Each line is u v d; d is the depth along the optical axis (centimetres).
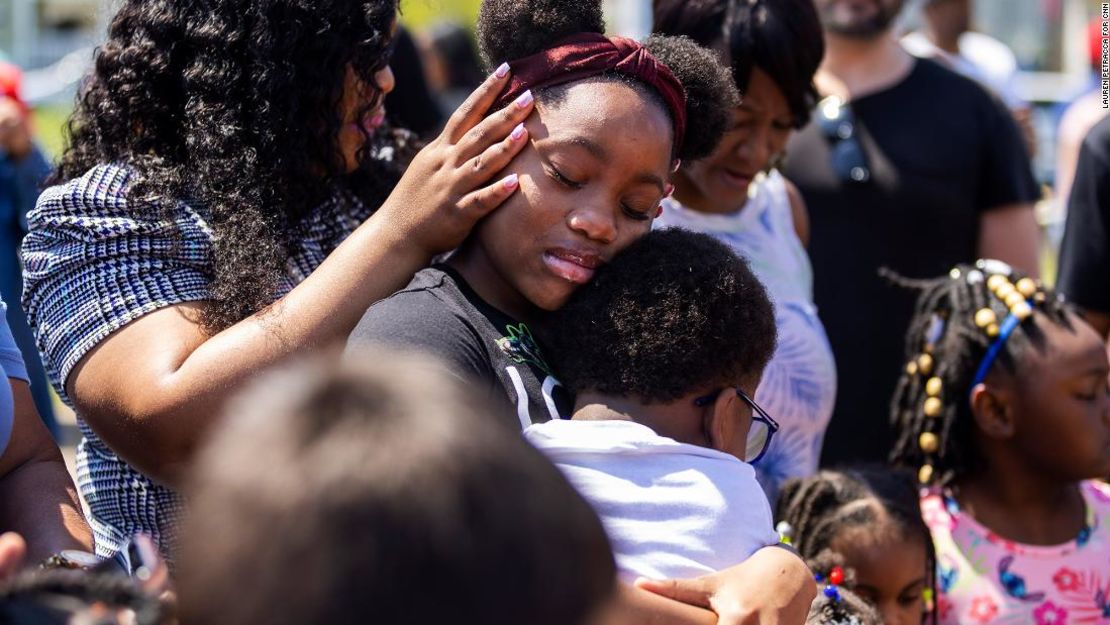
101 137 230
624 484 187
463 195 204
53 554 205
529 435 190
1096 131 388
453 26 757
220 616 101
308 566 99
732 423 201
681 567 184
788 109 289
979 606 296
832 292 382
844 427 379
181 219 221
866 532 281
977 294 309
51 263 219
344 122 234
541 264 202
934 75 395
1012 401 300
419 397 107
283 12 224
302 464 102
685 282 198
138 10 231
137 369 205
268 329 204
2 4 1734
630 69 206
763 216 306
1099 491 319
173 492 220
